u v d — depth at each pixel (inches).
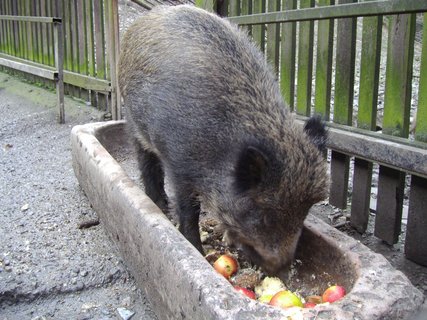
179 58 59.6
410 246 64.1
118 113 128.0
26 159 106.3
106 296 58.6
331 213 77.6
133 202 55.5
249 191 48.3
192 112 55.8
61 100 130.3
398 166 60.7
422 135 60.2
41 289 58.5
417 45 156.8
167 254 45.7
